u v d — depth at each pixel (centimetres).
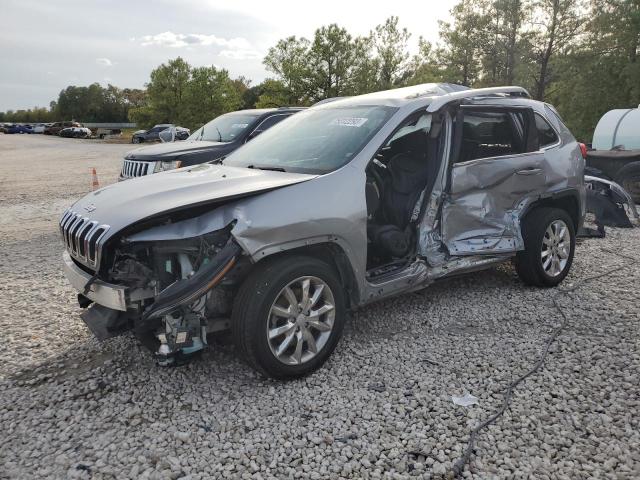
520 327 435
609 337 412
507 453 280
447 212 438
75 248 353
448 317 457
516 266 518
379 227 422
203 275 311
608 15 2573
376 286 395
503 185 473
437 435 296
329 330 365
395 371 367
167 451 286
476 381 351
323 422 310
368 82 2719
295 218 339
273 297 332
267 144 473
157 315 305
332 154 402
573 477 262
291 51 2750
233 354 392
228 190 343
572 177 532
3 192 1345
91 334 432
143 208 331
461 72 3153
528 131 504
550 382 347
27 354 398
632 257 643
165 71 4238
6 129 6638
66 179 1645
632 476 261
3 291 542
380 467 271
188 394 341
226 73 4319
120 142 4481
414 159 455
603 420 305
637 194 980
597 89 2659
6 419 316
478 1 2970
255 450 286
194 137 980
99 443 293
